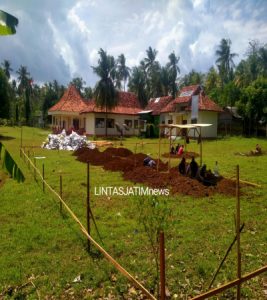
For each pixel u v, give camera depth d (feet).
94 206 28.86
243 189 34.99
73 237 21.67
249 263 18.07
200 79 220.23
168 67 180.86
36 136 128.16
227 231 22.79
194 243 20.68
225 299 14.93
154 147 86.17
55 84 256.52
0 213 26.96
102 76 121.19
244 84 152.56
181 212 26.89
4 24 10.04
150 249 19.74
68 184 37.96
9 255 19.21
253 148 81.82
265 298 14.99
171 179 37.81
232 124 132.77
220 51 183.73
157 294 15.17
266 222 24.77
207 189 33.71
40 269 17.57
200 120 113.19
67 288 15.96
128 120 137.28
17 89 256.73
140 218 17.85
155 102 146.82
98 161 54.95
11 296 15.37
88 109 129.90
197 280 16.48
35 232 22.58
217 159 61.00
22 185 36.78
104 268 17.65
